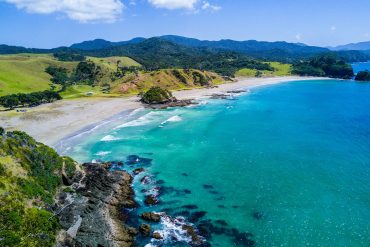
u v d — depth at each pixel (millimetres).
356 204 52125
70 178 56031
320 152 77938
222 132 98062
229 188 58969
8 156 49094
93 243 42250
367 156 74500
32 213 41250
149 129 101250
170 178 63562
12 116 111938
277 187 58906
